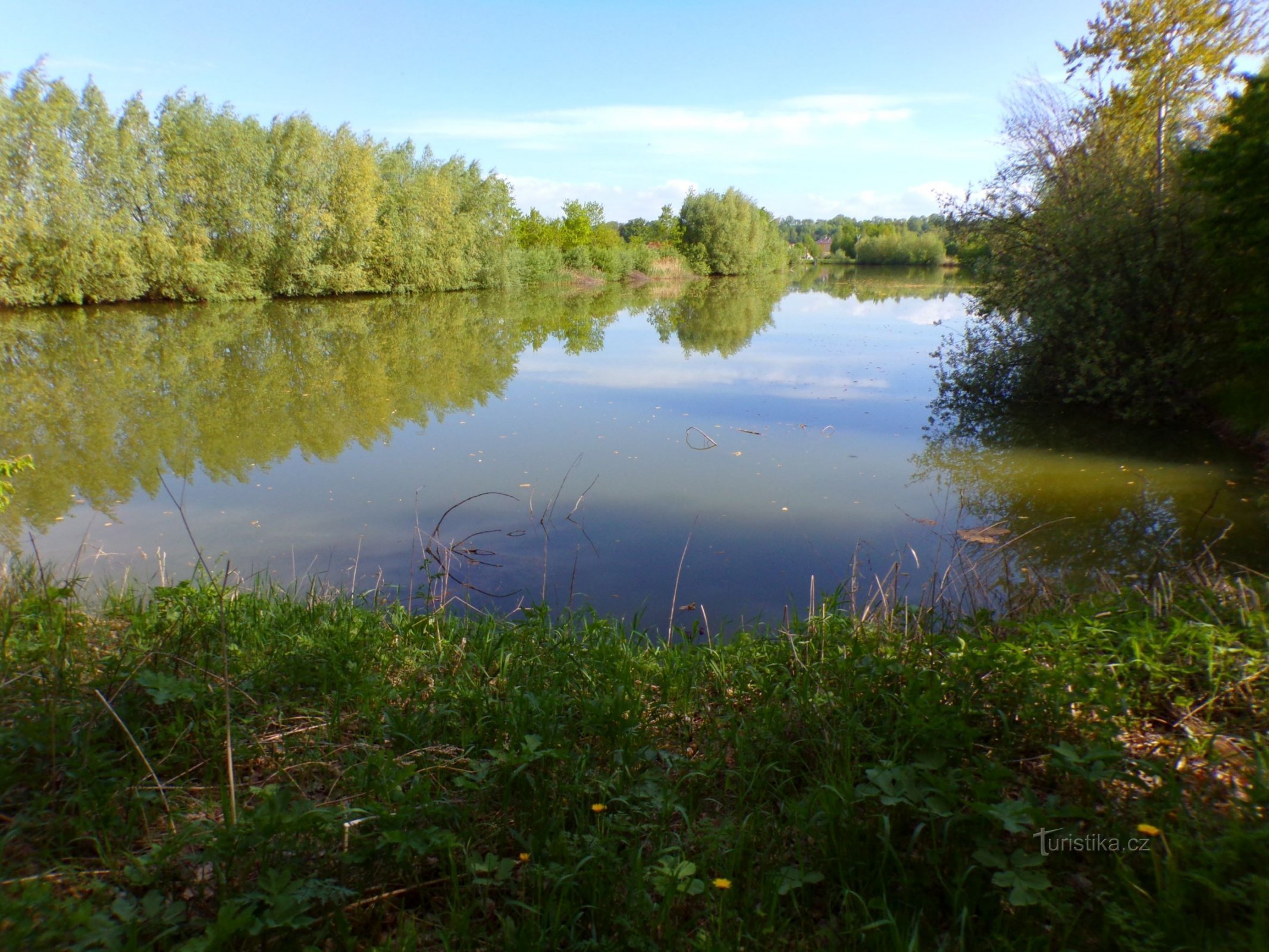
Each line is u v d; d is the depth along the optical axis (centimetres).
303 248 2959
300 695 331
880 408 1242
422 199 3453
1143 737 285
